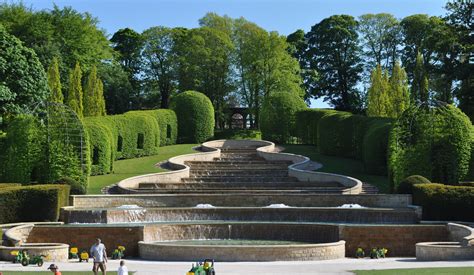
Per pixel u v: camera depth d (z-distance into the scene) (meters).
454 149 46.31
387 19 99.06
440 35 70.31
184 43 93.94
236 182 53.19
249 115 95.69
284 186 51.94
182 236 37.19
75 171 47.00
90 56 86.50
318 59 103.25
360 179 53.97
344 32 100.06
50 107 48.19
